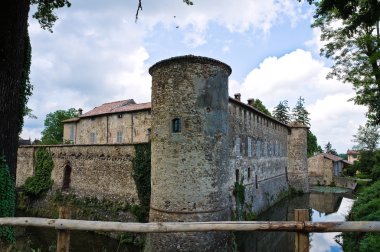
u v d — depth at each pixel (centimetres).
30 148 2856
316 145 7044
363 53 1708
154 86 1614
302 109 6406
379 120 1770
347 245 1395
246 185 2503
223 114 1590
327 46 1788
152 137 1596
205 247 1376
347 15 870
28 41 1124
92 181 2291
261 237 2017
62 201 2456
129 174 2048
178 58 1516
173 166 1469
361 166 4078
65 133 3647
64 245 427
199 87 1505
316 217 2727
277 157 3584
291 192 4009
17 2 818
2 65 808
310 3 828
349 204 3372
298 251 364
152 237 1459
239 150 2414
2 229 830
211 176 1484
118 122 3016
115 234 1805
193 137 1470
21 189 2792
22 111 1084
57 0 1074
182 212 1427
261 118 3073
